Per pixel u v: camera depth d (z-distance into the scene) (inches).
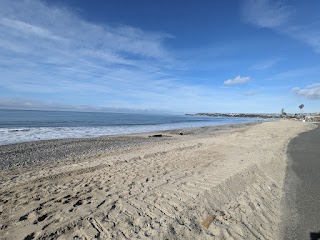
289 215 181.8
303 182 264.4
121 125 1635.1
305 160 383.6
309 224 167.5
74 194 205.2
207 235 141.9
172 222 149.8
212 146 516.7
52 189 221.1
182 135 956.0
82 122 1724.9
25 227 142.8
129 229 141.3
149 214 160.7
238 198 200.7
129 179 252.8
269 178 269.0
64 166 333.1
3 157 428.5
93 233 136.2
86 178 261.3
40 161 402.0
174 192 202.2
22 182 247.3
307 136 797.9
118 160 361.7
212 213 169.2
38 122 1494.8
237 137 689.6
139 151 466.0
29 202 185.8
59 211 166.2
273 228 161.6
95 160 377.1
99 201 185.2
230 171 269.7
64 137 804.0
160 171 289.1
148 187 220.4
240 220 162.9
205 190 203.6
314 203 204.2
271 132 859.4
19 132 895.7
